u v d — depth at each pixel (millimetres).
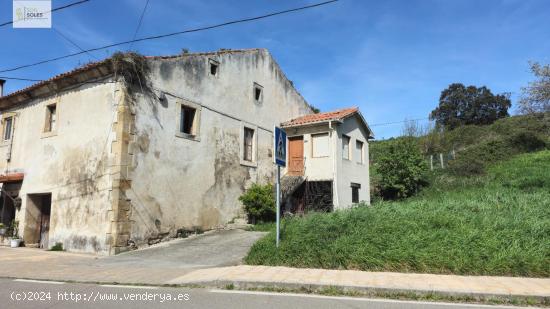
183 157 14359
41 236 14555
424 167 23062
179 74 14617
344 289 6426
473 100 49469
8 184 15664
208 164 15508
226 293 6426
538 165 23391
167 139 13773
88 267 9273
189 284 7074
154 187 13055
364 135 22641
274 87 20578
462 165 26141
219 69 16734
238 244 11820
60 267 9297
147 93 13219
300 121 20328
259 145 18844
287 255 8680
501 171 23578
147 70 13273
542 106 27203
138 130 12727
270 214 16781
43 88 14789
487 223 9352
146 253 11289
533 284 6402
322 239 9039
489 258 7574
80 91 13719
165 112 13828
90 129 13055
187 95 14867
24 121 15750
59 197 13430
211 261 9625
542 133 29969
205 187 15211
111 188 11969
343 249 8367
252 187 17250
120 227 11758
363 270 7797
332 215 10688
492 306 5570
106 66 12664
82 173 12906
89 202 12484
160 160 13398
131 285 7195
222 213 15883
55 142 14102
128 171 12227
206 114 15719
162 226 13164
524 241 8203
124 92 12484
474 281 6645
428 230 9055
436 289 6086
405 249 8148
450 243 8227
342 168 19594
